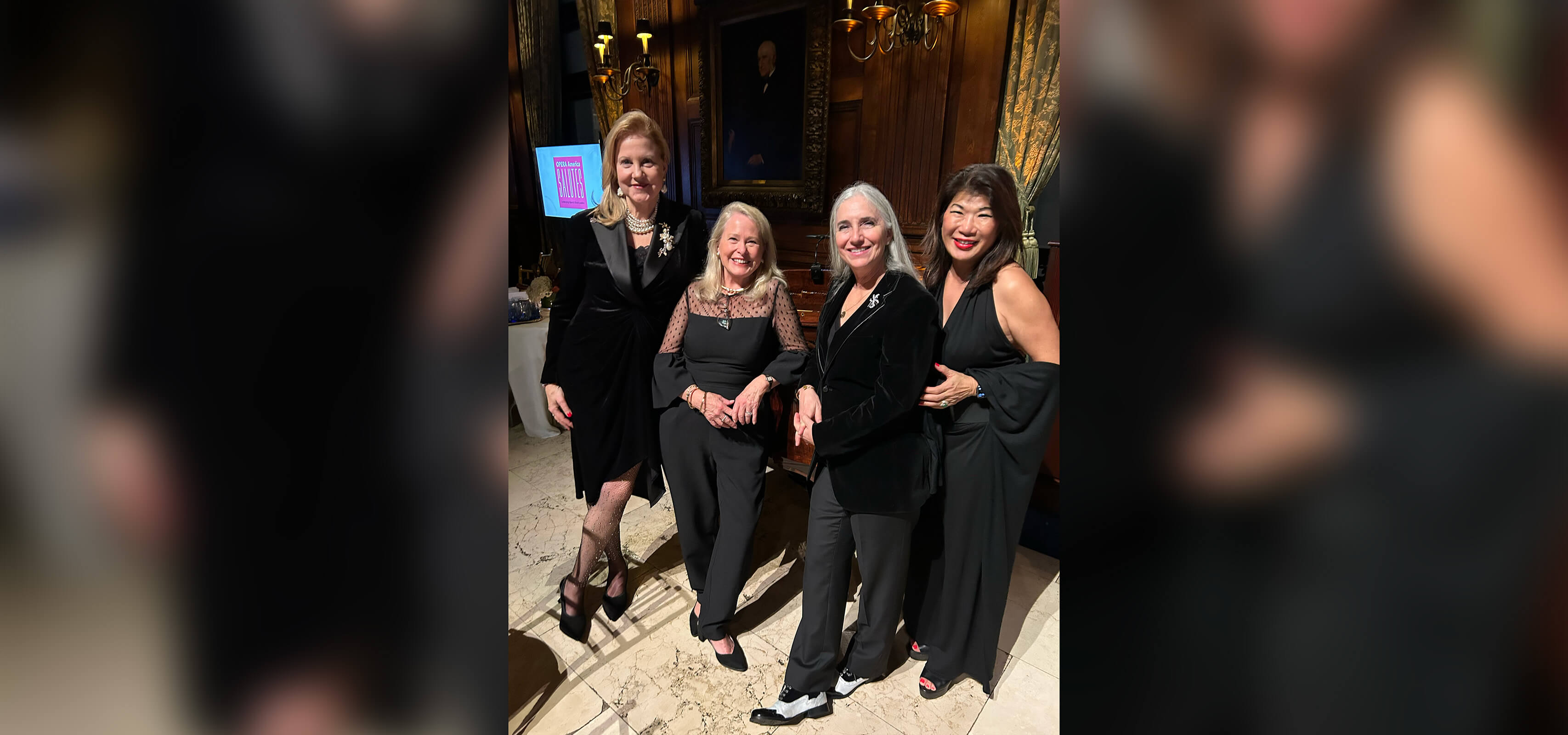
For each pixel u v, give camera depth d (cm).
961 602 160
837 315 156
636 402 184
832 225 151
